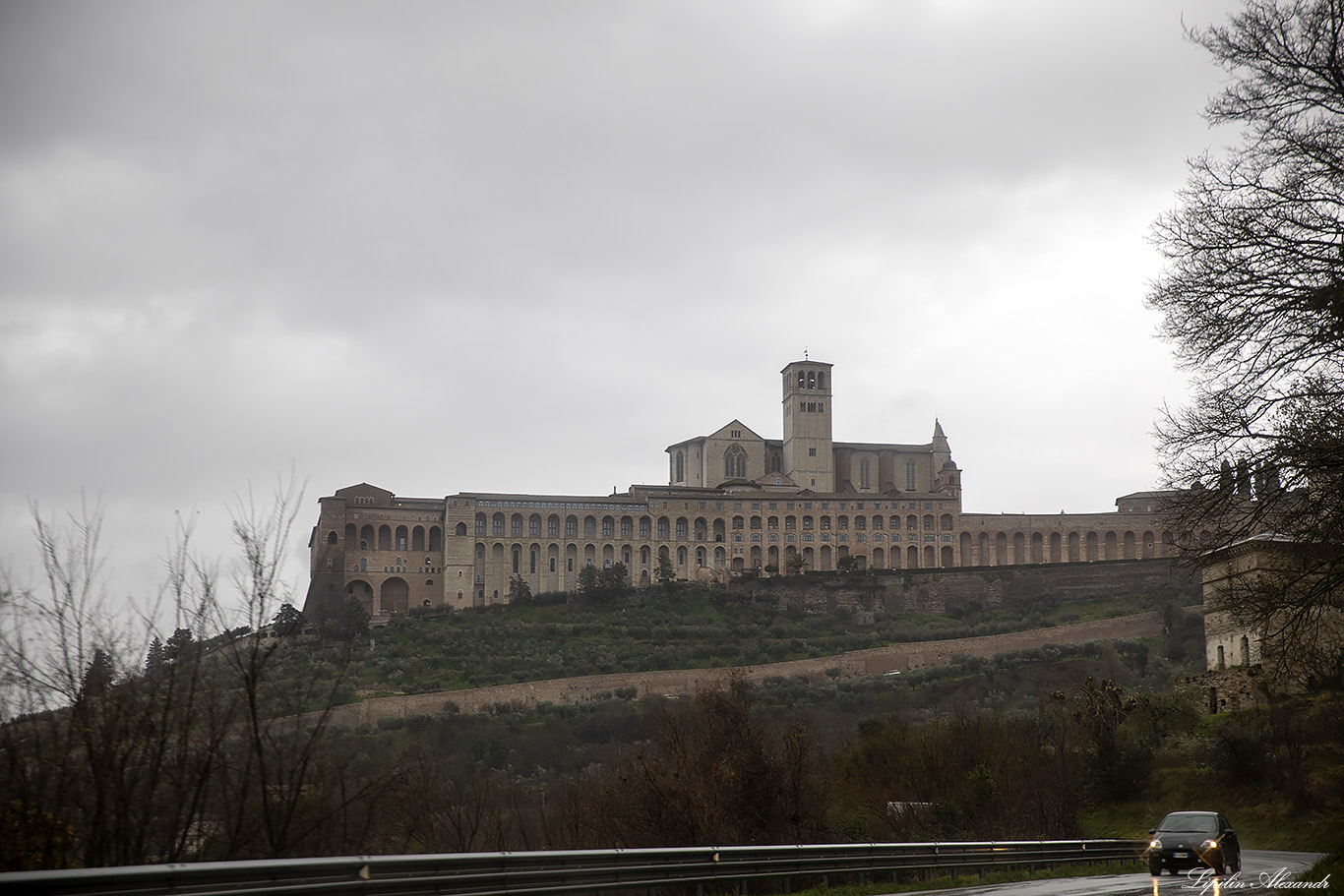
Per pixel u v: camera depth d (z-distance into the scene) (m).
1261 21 24.03
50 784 20.70
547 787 60.97
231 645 23.61
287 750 24.66
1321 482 24.11
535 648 169.75
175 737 22.14
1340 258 23.48
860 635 179.12
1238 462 24.83
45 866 19.36
